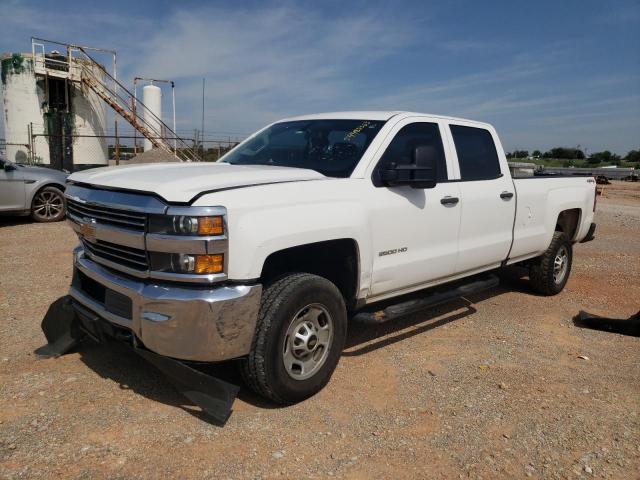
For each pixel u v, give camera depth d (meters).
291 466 2.98
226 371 4.05
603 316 5.95
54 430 3.21
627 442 3.33
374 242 4.09
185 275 3.13
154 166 4.08
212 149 22.08
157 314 3.21
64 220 11.49
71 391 3.69
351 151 4.30
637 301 6.66
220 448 3.11
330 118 4.88
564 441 3.32
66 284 6.28
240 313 3.22
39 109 23.39
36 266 7.14
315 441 3.23
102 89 24.17
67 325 4.22
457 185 4.93
